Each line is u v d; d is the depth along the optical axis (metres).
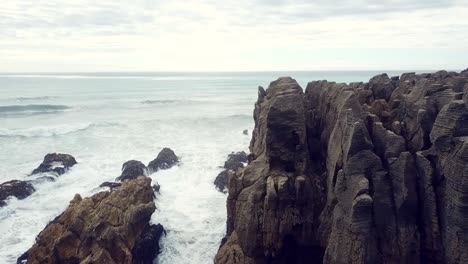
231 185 30.14
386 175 22.84
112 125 77.56
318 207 27.02
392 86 33.44
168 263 31.69
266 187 27.19
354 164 23.22
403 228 22.12
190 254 32.16
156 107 113.69
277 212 26.33
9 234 34.75
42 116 95.06
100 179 46.41
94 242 28.77
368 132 24.95
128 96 151.38
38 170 47.78
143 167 47.50
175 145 61.84
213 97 147.88
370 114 26.12
